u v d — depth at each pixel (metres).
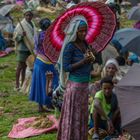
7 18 29.20
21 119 16.20
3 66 24.23
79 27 12.17
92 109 14.29
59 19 12.66
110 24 12.65
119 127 14.04
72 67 12.27
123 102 10.95
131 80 11.37
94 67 20.05
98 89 15.61
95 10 12.61
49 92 16.61
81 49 12.39
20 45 19.73
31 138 14.76
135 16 21.83
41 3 40.12
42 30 16.56
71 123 12.56
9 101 18.62
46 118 15.77
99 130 14.04
